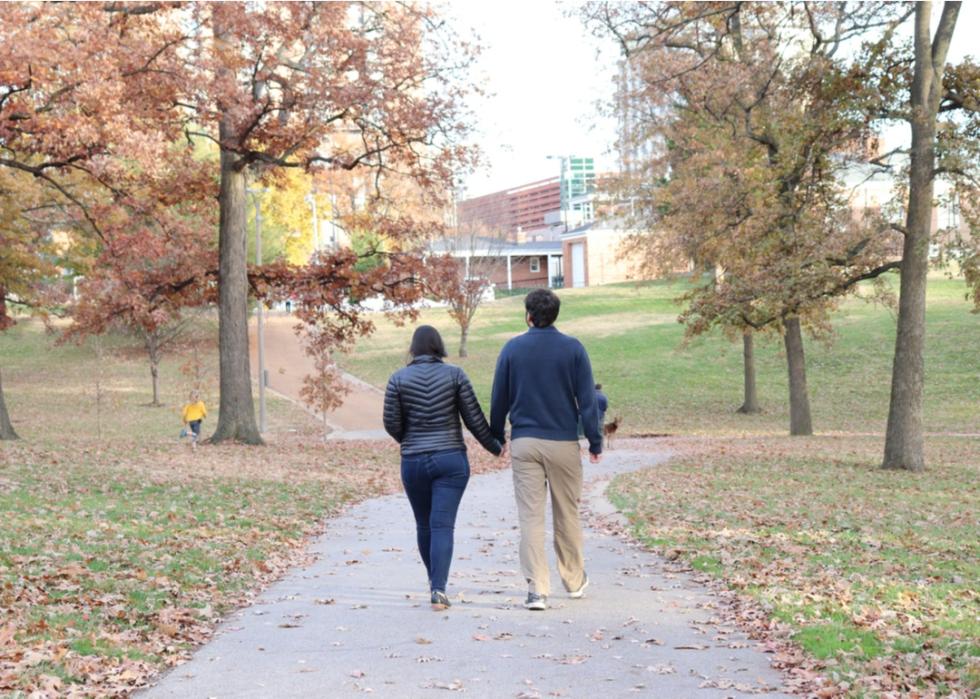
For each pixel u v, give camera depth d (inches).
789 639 260.5
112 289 1066.1
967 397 1712.6
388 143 1089.4
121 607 286.8
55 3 764.6
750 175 1025.5
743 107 1125.7
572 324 2719.0
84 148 807.7
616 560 403.9
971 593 321.4
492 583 349.7
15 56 693.9
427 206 1234.0
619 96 1437.0
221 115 946.7
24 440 1078.4
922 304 853.2
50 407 1787.6
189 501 566.6
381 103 995.9
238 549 415.8
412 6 1016.2
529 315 311.6
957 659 234.5
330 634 273.7
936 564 381.1
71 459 754.8
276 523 514.9
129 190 996.6
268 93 1000.2
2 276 1348.4
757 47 1120.8
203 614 294.4
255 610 309.1
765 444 1216.8
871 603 300.4
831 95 870.4
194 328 2150.6
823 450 1089.4
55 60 719.1
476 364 2300.7
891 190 916.0
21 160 1199.6
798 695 212.4
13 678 211.5
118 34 884.6
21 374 2199.8
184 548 401.7
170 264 1144.8
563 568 319.9
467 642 262.1
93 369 2278.5
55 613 273.1
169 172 1059.3
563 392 306.0
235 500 594.9
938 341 2059.5
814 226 916.0
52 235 1552.7
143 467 739.4
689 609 303.7
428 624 284.0
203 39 917.2
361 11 1056.2
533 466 306.3
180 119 1018.7
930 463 936.3
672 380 2034.9
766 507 576.1
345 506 641.6
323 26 954.1
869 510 569.3
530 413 306.5
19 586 300.2
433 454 305.9
